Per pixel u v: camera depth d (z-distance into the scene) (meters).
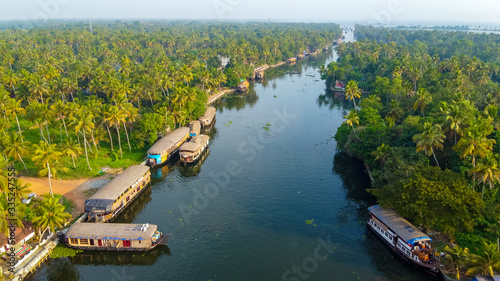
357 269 79.81
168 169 132.50
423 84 186.25
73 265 82.62
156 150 131.75
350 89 179.75
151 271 80.38
